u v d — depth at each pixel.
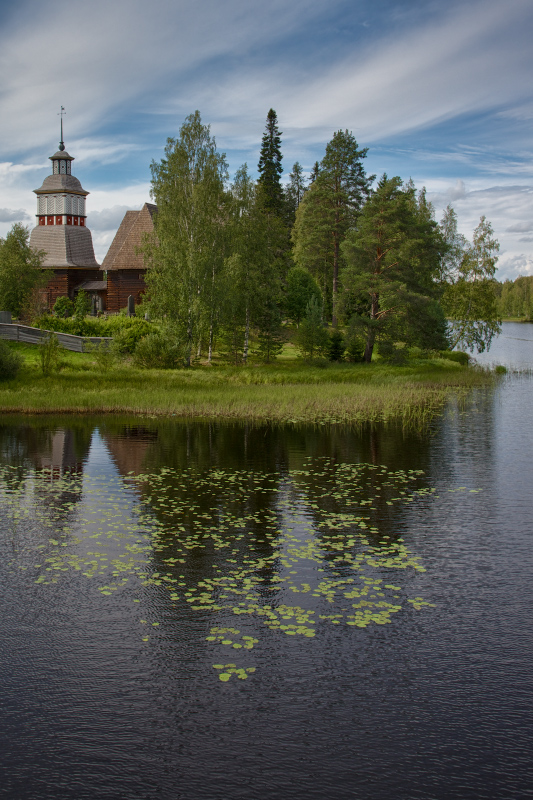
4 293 58.72
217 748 5.88
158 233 43.41
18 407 28.11
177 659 7.24
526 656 7.38
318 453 19.31
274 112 79.06
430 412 28.62
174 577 9.52
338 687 6.75
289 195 93.88
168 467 17.30
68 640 7.66
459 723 6.22
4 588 9.11
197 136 43.12
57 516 12.58
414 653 7.41
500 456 18.81
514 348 80.19
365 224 47.16
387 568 9.95
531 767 5.66
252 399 30.39
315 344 47.97
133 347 42.56
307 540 11.23
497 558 10.40
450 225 68.81
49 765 5.68
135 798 5.31
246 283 45.69
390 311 48.28
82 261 77.88
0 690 6.68
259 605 8.59
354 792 5.38
